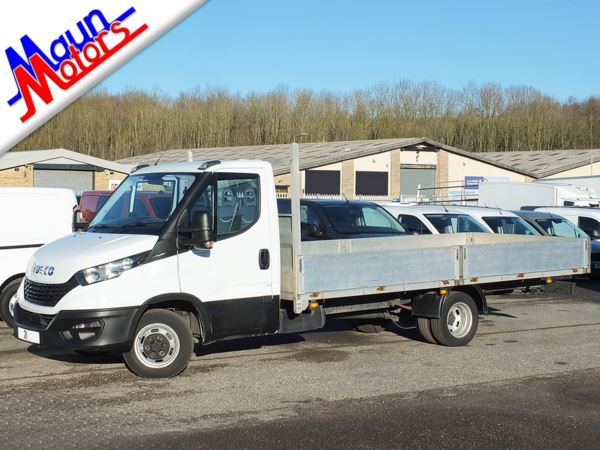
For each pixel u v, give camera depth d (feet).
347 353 31.89
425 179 150.10
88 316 25.20
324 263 29.07
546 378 27.81
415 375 28.02
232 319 27.63
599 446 20.30
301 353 31.73
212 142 194.18
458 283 33.24
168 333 26.84
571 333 37.70
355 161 140.87
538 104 219.41
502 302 50.08
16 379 26.50
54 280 25.73
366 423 21.97
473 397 25.02
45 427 21.16
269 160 29.48
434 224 50.90
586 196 88.12
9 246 36.37
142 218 27.63
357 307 31.81
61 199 37.88
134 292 25.76
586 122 214.48
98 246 26.07
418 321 34.09
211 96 203.21
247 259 27.94
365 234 37.73
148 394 24.68
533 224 57.47
